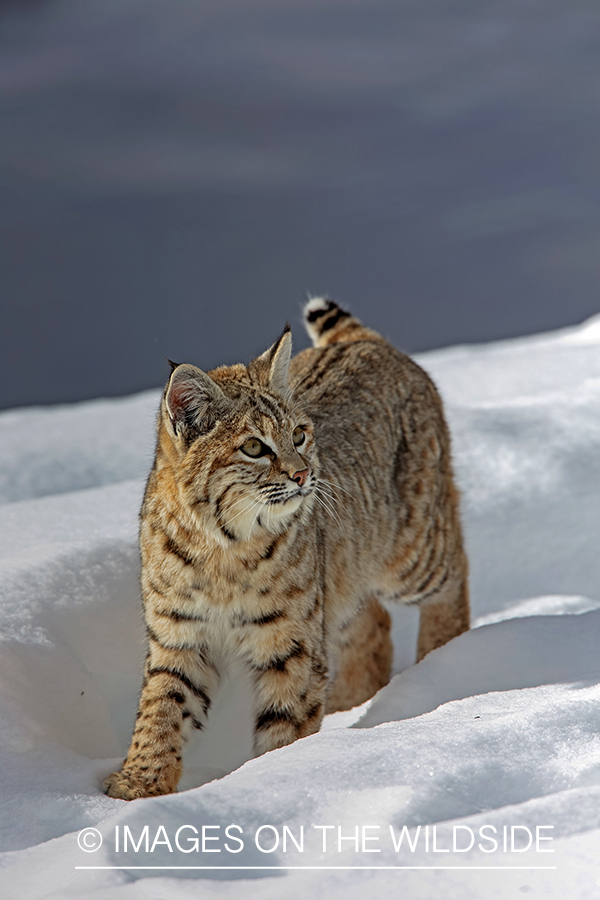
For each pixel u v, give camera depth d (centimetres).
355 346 1043
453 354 2353
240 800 546
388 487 955
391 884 461
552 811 507
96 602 927
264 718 784
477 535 1190
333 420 926
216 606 757
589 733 598
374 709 804
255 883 476
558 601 1109
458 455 1335
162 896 462
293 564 764
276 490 743
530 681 774
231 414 747
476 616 1125
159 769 738
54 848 553
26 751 718
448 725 633
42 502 1245
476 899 448
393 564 985
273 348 827
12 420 1936
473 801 534
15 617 844
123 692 916
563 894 446
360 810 527
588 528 1205
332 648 958
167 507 754
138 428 1778
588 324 2489
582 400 1500
